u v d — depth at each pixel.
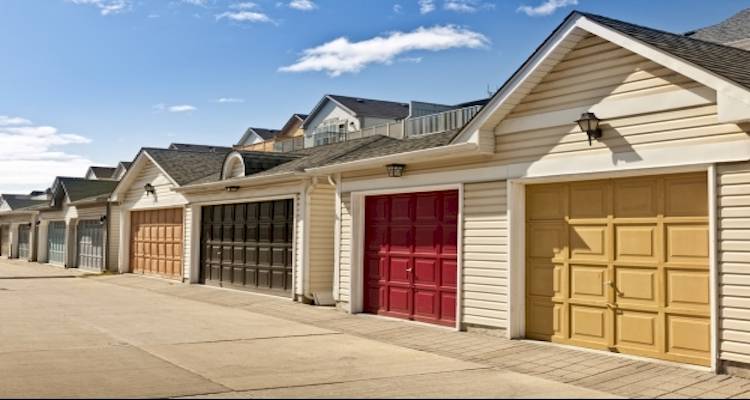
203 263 19.95
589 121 8.82
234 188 17.52
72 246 30.03
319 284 15.20
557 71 9.48
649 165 8.34
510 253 10.02
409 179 12.09
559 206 9.69
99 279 22.95
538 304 9.93
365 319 12.66
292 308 14.34
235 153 17.53
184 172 21.27
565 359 8.70
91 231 27.95
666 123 8.20
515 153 10.02
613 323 8.91
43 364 8.48
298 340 10.62
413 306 12.27
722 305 7.58
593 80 9.02
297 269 15.33
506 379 7.79
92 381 7.54
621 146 8.65
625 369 8.04
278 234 16.36
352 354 9.42
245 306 14.96
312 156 17.02
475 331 10.62
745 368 7.37
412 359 9.04
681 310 8.18
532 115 9.79
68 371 8.08
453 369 8.38
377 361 8.91
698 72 7.59
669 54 7.87
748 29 16.06
